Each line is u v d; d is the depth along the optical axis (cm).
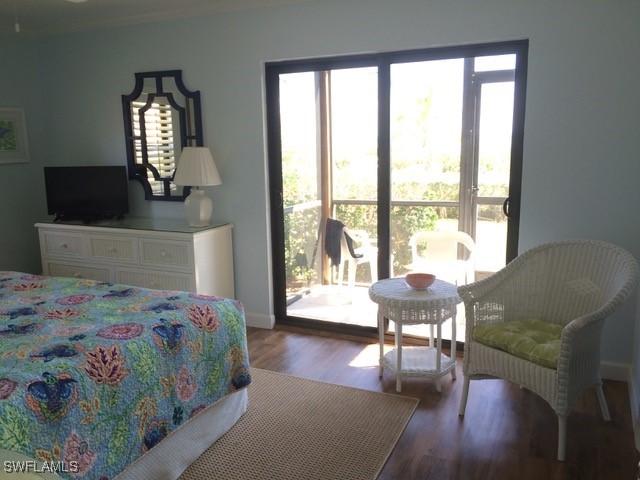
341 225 378
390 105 346
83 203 418
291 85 371
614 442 239
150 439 196
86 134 441
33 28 424
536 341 240
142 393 193
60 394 163
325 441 243
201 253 366
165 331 209
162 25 392
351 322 387
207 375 229
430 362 303
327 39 344
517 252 319
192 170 366
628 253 247
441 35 314
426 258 356
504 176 325
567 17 285
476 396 285
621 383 298
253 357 342
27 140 446
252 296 402
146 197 421
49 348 184
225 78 379
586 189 296
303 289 399
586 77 286
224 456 232
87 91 432
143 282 384
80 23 409
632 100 280
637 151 283
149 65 402
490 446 237
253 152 380
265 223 387
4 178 433
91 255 401
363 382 304
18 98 436
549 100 295
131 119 416
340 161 369
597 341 240
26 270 458
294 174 383
